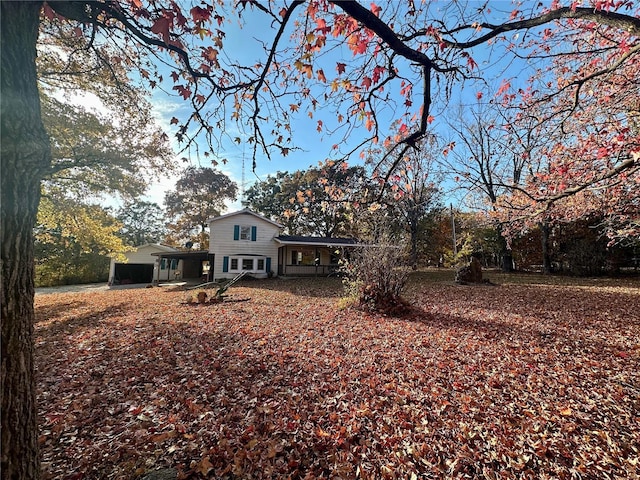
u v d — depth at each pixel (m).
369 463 2.53
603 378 3.91
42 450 2.73
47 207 10.18
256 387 3.88
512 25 2.38
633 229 6.34
